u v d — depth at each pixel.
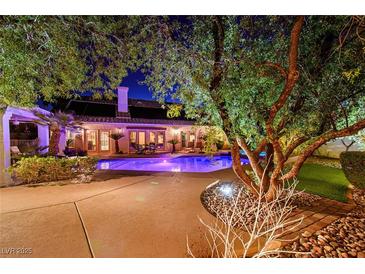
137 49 4.35
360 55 3.98
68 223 4.23
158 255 3.17
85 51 4.18
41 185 7.43
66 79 4.11
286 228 4.12
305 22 4.30
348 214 4.91
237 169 5.42
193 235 3.78
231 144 5.22
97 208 5.11
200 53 4.39
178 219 4.48
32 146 11.05
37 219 4.42
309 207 5.30
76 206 5.24
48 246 3.39
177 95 4.82
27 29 3.13
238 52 4.34
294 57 3.70
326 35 4.22
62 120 11.30
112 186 7.29
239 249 3.42
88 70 4.34
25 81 3.52
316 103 4.57
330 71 4.31
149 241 3.55
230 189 7.00
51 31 3.39
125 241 3.55
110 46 4.25
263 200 5.24
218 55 4.40
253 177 7.44
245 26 4.47
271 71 4.39
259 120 4.62
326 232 4.04
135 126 20.19
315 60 4.43
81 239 3.60
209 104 4.71
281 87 4.71
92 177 8.68
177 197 6.02
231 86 4.30
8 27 2.95
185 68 4.39
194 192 6.54
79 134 18.77
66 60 3.89
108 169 11.27
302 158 4.45
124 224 4.20
